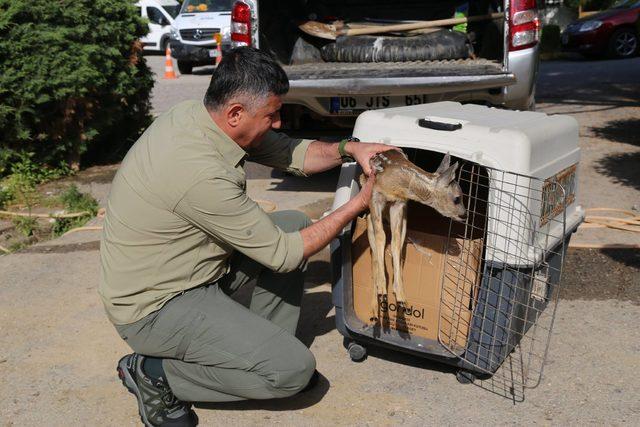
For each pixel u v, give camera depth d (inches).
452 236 129.5
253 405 114.7
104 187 257.0
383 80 201.6
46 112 258.8
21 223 216.4
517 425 105.8
